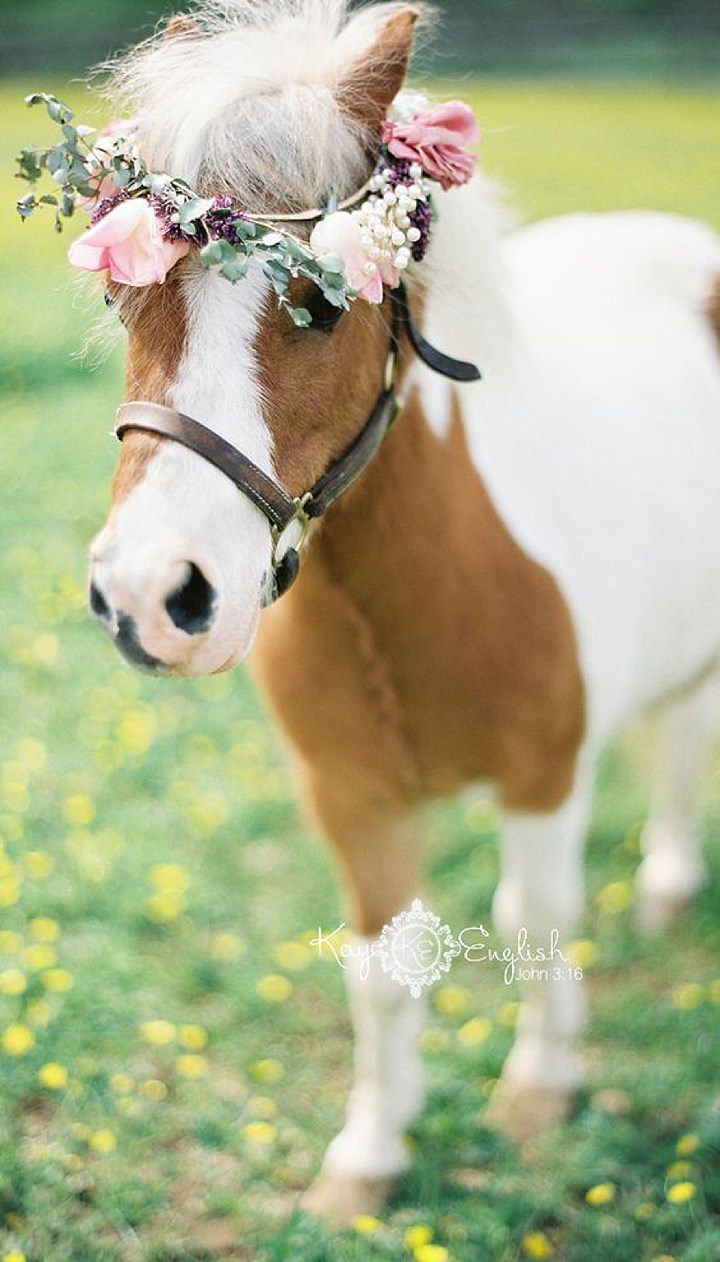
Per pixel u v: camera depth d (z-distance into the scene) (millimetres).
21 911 3182
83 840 3488
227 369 1626
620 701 2689
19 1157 2510
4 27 26219
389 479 2051
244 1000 3027
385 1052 2549
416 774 2383
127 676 4422
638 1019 2949
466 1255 2348
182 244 1635
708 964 3203
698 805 3400
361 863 2438
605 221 3473
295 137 1696
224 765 3945
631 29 25641
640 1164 2572
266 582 1746
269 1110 2721
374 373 1879
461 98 2139
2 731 4078
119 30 25734
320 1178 2570
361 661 2195
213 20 1915
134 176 1706
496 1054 2848
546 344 2742
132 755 3939
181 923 3271
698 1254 2283
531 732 2354
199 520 1617
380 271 1803
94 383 7348
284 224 1697
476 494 2223
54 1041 2760
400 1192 2547
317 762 2352
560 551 2393
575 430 2576
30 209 1765
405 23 1836
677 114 18078
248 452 1641
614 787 3900
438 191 1963
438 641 2197
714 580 2971
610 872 3545
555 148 14828
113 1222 2414
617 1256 2369
